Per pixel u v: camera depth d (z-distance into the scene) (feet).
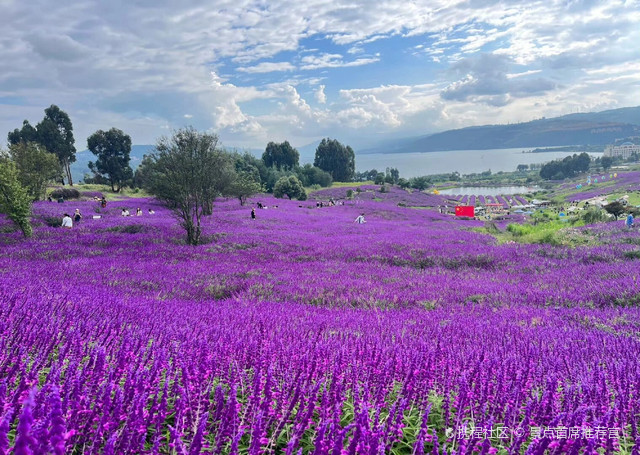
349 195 306.55
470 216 222.28
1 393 8.02
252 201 203.21
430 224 153.69
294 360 14.42
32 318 16.44
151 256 63.16
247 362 14.26
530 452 8.75
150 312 24.91
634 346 20.01
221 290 42.70
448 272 54.70
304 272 52.70
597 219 115.14
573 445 8.58
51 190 197.47
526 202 405.18
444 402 11.84
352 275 51.24
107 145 267.18
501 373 12.94
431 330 24.08
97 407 9.11
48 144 281.33
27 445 5.14
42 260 57.41
